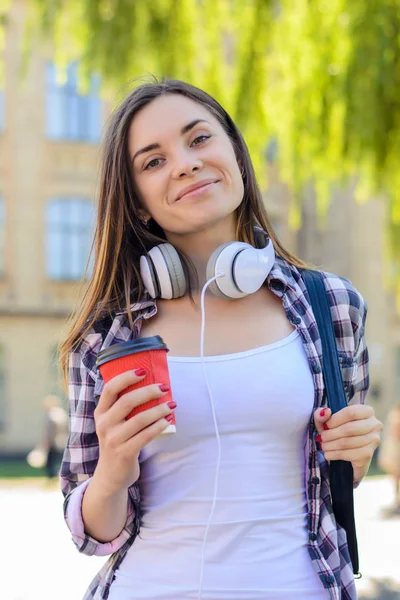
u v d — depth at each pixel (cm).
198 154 181
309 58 714
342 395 180
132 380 150
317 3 711
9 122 2189
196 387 169
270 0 724
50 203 2200
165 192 182
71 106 2214
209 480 167
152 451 171
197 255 191
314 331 183
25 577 638
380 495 1198
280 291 185
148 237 195
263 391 169
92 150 2220
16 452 2127
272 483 168
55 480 1399
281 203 2302
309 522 172
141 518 175
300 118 721
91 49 689
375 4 684
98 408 155
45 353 2169
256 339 176
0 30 783
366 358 203
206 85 731
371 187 761
